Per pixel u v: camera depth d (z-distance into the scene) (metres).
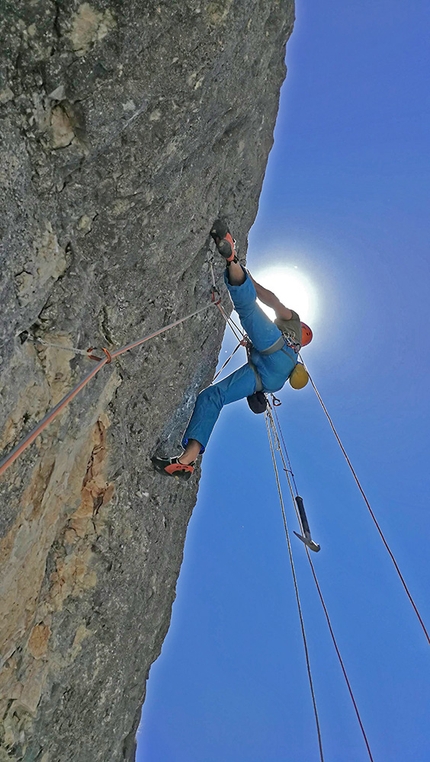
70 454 4.59
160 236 4.56
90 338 4.34
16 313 3.39
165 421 6.16
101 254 4.19
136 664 6.39
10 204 3.18
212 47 3.80
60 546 5.02
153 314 5.15
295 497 6.08
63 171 3.62
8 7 3.00
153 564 6.35
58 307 3.82
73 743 5.27
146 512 5.93
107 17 3.27
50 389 3.95
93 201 3.91
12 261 3.24
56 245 3.69
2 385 3.40
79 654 5.21
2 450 3.62
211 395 5.82
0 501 3.64
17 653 4.54
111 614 5.53
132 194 4.03
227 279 5.30
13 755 4.47
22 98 3.23
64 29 3.19
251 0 3.97
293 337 6.05
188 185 4.67
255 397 6.04
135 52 3.47
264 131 6.21
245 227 6.92
